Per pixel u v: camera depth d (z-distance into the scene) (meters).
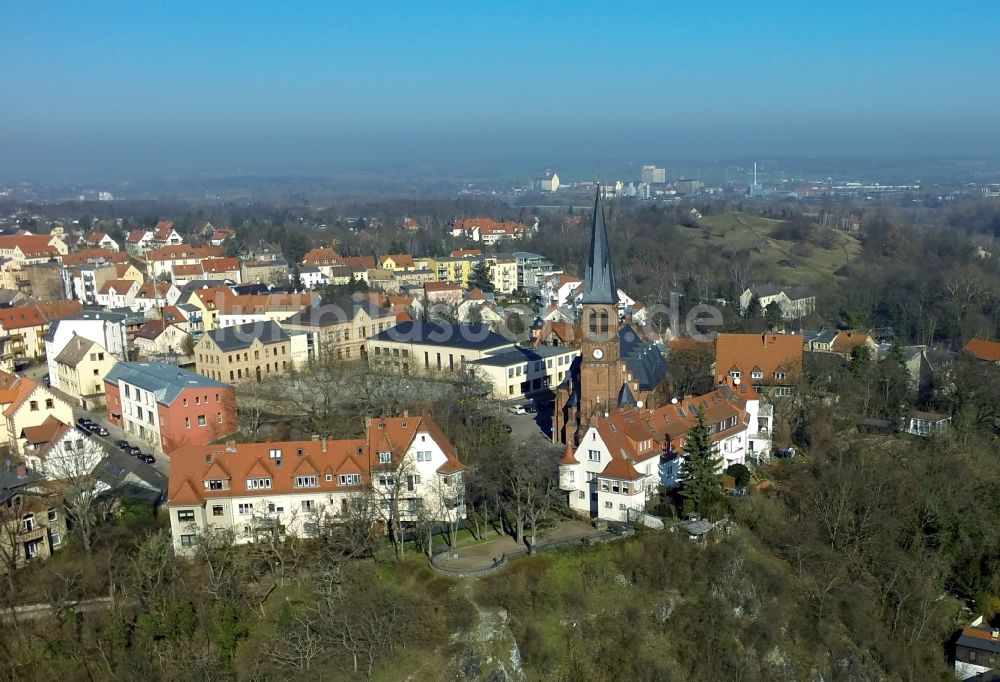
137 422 141.62
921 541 109.25
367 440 105.56
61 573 93.25
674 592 94.31
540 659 85.62
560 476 110.06
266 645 84.00
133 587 89.94
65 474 107.56
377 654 82.88
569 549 96.88
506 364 162.38
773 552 103.75
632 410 114.31
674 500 108.25
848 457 121.81
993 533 109.94
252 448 103.69
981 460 126.19
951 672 96.69
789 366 141.25
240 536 101.00
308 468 101.88
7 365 187.38
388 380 156.38
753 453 126.44
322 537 98.50
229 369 165.00
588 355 118.56
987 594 105.00
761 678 89.38
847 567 103.94
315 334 182.25
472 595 89.25
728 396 127.25
